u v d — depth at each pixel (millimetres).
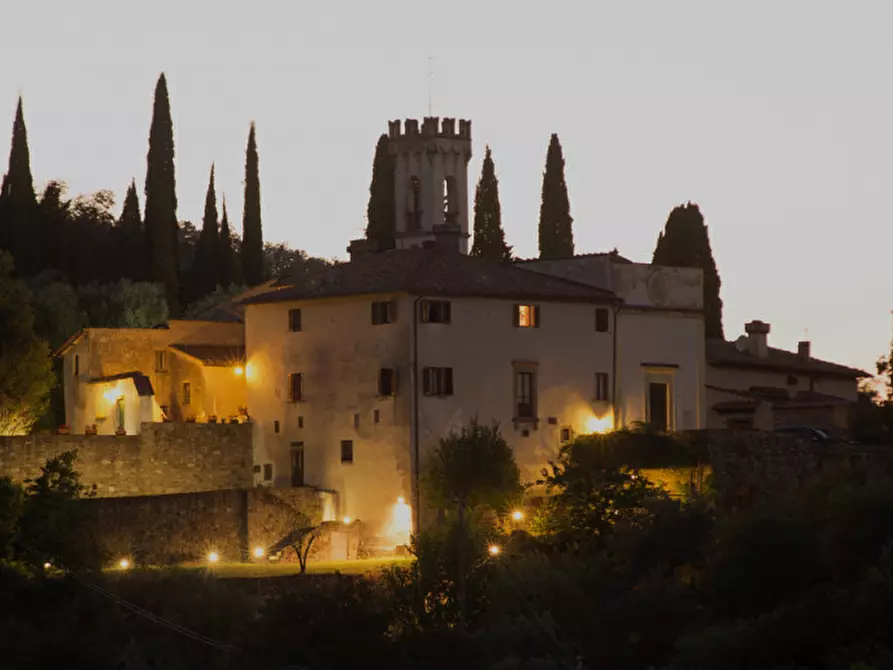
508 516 77062
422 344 80312
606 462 77625
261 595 65312
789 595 59750
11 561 62531
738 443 78938
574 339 85812
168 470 78500
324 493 80375
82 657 57656
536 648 56969
